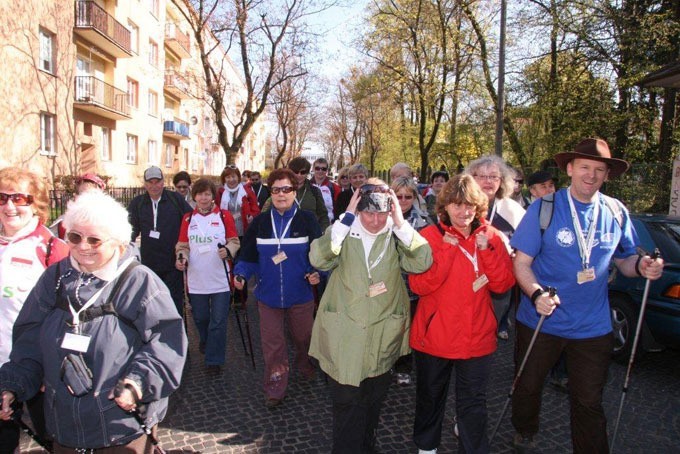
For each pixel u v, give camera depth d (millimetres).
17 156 15820
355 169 7160
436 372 3201
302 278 4348
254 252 4383
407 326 3293
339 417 3090
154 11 28922
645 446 3635
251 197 8109
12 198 2754
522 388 3346
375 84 22516
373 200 2920
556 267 3100
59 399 2131
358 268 3059
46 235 2920
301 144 53031
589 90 14789
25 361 2234
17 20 15609
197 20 18156
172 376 2191
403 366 4738
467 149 19938
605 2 14188
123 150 24875
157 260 5477
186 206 5672
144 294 2197
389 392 4566
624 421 4012
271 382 4219
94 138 21812
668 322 4660
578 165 3072
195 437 3703
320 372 4902
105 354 2123
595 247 3062
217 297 5020
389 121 35344
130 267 2236
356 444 3078
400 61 20062
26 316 2250
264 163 78438
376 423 3277
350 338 3029
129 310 2184
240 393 4500
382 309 3070
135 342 2207
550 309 2873
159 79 29453
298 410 4160
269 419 4000
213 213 5133
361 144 47219
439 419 3275
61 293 2186
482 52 17203
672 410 4211
